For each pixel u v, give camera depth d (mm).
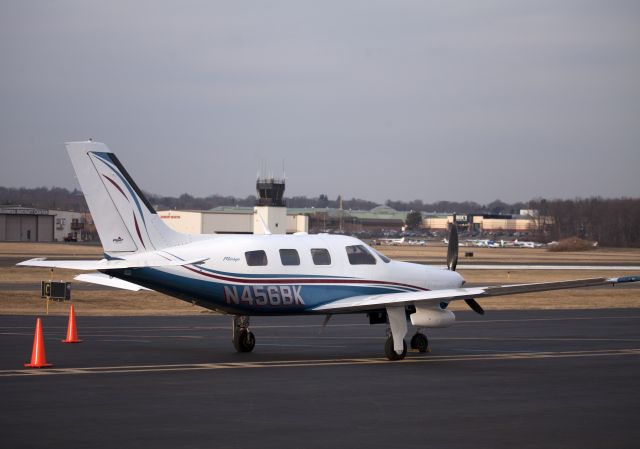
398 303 66750
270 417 42125
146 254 67500
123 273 66688
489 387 52344
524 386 52812
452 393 49938
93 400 46344
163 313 114812
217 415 42500
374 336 85562
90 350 70562
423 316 70688
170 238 69062
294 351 72062
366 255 72562
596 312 121000
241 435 37969
